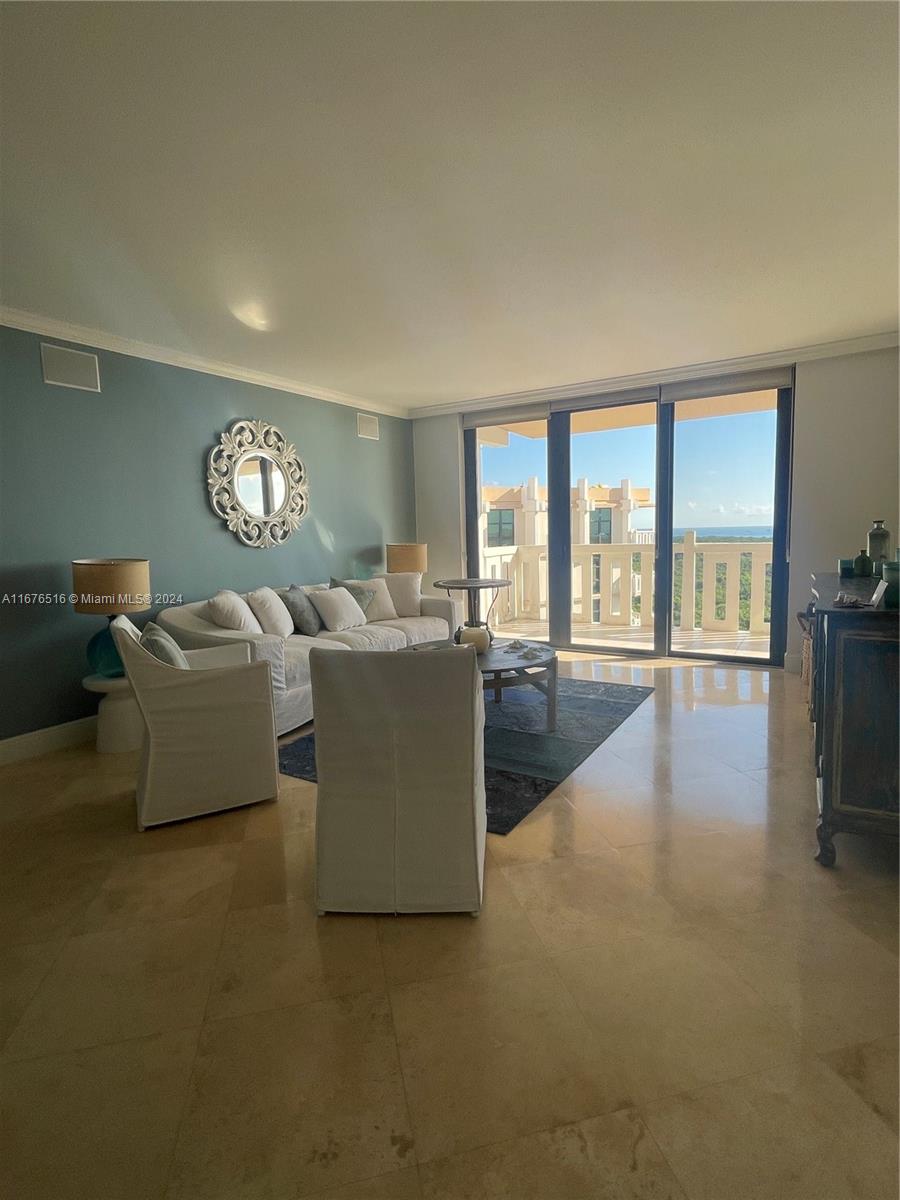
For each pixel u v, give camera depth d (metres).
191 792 2.52
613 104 1.75
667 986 1.55
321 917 1.88
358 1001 1.53
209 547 4.32
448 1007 1.50
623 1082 1.28
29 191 2.10
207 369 4.25
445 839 1.87
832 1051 1.34
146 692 2.41
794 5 1.41
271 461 4.76
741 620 5.63
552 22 1.44
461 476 6.13
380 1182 1.10
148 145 1.87
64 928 1.84
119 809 2.66
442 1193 1.08
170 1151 1.17
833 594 2.48
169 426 4.03
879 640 1.94
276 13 1.38
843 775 2.03
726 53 1.56
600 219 2.41
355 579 5.64
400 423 6.18
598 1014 1.46
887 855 2.15
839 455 4.34
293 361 4.29
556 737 3.38
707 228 2.50
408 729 1.84
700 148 1.97
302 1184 1.10
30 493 3.30
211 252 2.59
